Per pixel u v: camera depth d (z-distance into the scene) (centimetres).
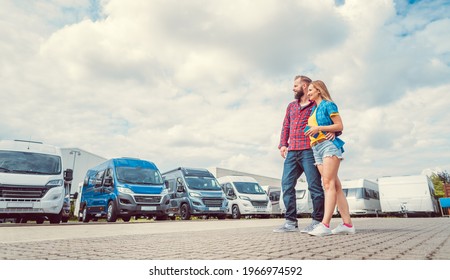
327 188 396
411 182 1962
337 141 401
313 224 461
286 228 482
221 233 467
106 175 1234
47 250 276
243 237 385
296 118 493
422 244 285
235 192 1720
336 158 394
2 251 270
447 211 2350
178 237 397
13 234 475
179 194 1506
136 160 1262
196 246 295
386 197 2006
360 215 2352
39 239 385
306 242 316
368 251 245
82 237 413
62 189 956
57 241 354
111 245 311
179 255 241
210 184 1525
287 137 525
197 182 1500
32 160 955
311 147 457
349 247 271
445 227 556
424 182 1931
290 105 521
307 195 2102
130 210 1102
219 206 1464
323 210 463
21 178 891
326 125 404
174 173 1599
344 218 408
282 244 300
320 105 412
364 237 359
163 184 1233
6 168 902
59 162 1005
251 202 1673
